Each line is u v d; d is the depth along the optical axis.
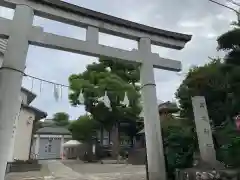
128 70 26.56
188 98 11.20
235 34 10.18
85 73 25.19
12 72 6.46
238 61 10.41
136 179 10.38
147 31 9.09
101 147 26.16
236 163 6.84
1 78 6.36
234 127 8.87
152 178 7.59
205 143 7.53
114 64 25.98
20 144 16.81
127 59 8.42
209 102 10.45
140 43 8.91
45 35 7.29
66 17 7.79
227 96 9.89
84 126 26.19
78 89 21.86
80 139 26.94
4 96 6.20
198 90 10.73
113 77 23.25
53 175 12.25
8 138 6.05
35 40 7.11
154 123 8.14
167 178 8.02
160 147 7.94
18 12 7.12
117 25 8.60
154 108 8.32
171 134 9.09
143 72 8.65
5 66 6.46
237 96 9.59
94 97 21.94
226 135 8.44
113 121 24.31
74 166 17.48
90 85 21.84
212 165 7.15
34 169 14.33
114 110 23.06
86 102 22.64
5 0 7.09
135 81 26.59
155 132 8.05
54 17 7.75
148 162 7.89
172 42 9.48
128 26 8.77
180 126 10.22
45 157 30.38
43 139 31.23
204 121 7.82
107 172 13.82
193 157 8.29
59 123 38.00
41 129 32.47
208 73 10.58
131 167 16.62
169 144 8.88
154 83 8.59
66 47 7.46
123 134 27.08
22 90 17.75
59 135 32.03
